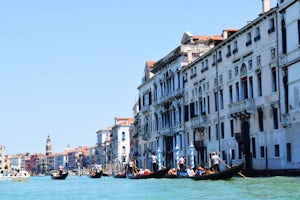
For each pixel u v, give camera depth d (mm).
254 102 39312
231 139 44000
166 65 63906
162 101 65062
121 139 123250
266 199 18562
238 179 33469
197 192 24359
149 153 74375
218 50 46812
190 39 60594
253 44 39469
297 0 32906
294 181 28312
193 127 53625
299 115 32875
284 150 34844
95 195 27891
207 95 50000
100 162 152125
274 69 36312
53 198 27062
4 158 184625
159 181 41094
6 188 45781
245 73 40969
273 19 36500
